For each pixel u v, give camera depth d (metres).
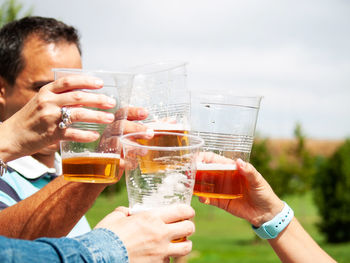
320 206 26.36
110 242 1.27
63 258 1.16
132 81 1.62
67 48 2.56
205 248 22.98
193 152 1.47
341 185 25.80
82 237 1.27
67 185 1.94
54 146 2.61
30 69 2.49
